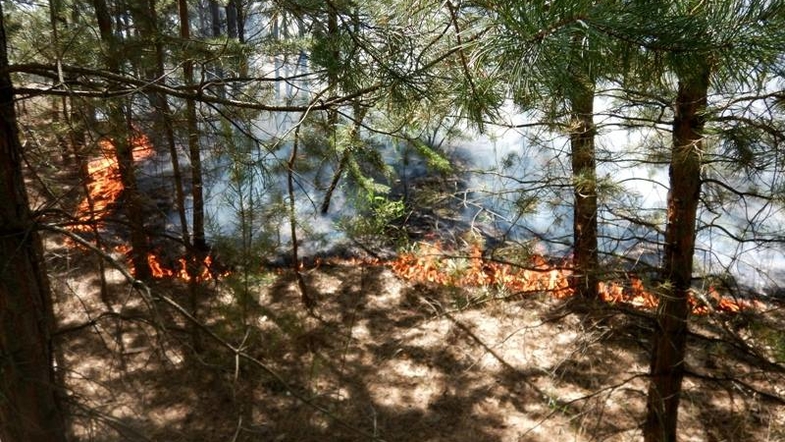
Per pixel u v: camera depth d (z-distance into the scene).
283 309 7.70
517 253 4.43
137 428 5.55
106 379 6.16
